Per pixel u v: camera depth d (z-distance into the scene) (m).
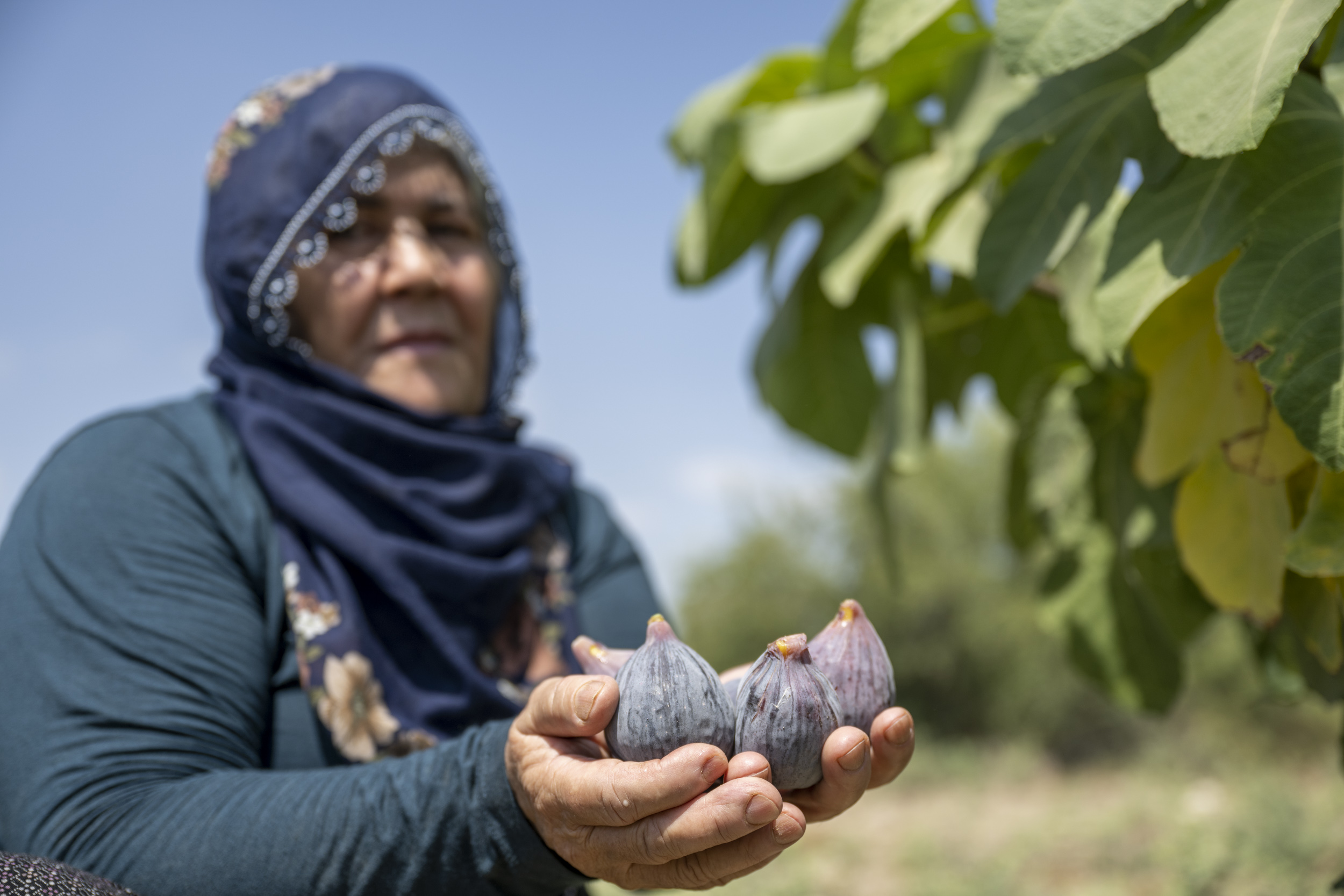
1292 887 4.20
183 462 1.13
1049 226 1.11
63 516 1.04
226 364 1.34
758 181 1.92
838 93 1.85
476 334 1.45
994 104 1.37
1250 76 0.82
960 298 1.87
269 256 1.31
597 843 0.75
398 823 0.84
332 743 1.09
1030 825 6.97
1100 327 0.95
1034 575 14.87
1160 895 4.61
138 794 0.89
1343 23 0.93
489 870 0.83
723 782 0.72
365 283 1.34
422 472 1.29
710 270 2.05
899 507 15.63
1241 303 0.83
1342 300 0.80
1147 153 1.00
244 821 0.85
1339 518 0.82
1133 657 1.81
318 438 1.22
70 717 0.92
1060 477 1.89
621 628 1.45
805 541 17.02
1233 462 0.98
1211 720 11.39
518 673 1.29
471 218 1.46
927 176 1.61
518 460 1.36
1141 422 1.69
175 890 0.84
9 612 0.98
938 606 14.97
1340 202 0.82
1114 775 11.45
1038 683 13.79
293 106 1.36
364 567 1.14
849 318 2.00
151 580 1.02
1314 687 1.18
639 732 0.74
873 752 0.80
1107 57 1.10
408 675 1.16
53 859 0.86
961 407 2.10
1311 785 7.79
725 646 16.88
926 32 1.57
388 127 1.34
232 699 1.01
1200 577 1.07
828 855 6.61
